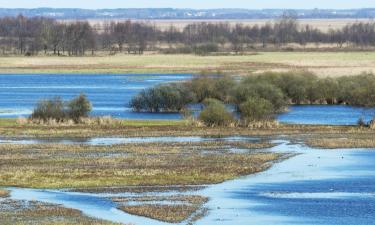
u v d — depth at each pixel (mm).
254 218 93062
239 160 131375
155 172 120562
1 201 100688
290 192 107500
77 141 151750
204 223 90500
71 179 115312
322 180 115500
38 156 134500
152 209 96562
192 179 115938
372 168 124938
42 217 91688
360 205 99688
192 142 150250
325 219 92750
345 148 145250
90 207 98125
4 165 126438
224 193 106812
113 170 122000
